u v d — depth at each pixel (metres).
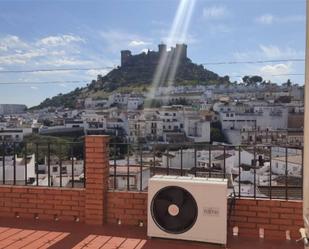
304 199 2.31
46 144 5.12
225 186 4.01
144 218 4.65
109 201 4.75
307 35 2.25
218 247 4.02
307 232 2.23
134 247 4.02
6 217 5.04
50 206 4.94
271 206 4.27
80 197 4.84
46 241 4.19
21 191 5.02
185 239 4.13
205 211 4.05
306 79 2.26
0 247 4.02
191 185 4.09
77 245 4.08
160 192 4.20
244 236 4.30
